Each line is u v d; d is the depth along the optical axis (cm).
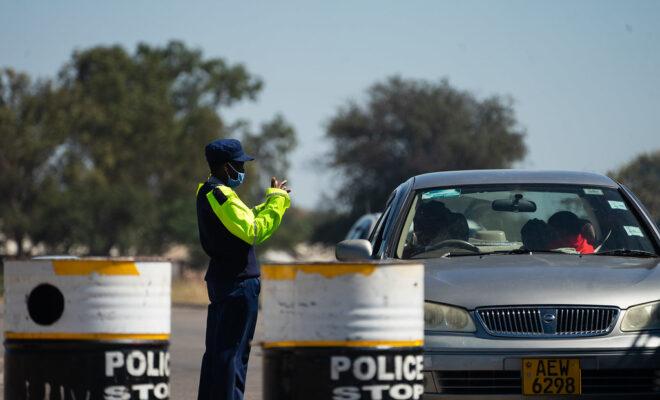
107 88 14788
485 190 1991
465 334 1631
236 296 1706
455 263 1803
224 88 16988
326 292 1125
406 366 1134
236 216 1677
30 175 12875
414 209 1969
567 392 1602
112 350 1146
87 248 13238
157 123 14838
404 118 13300
